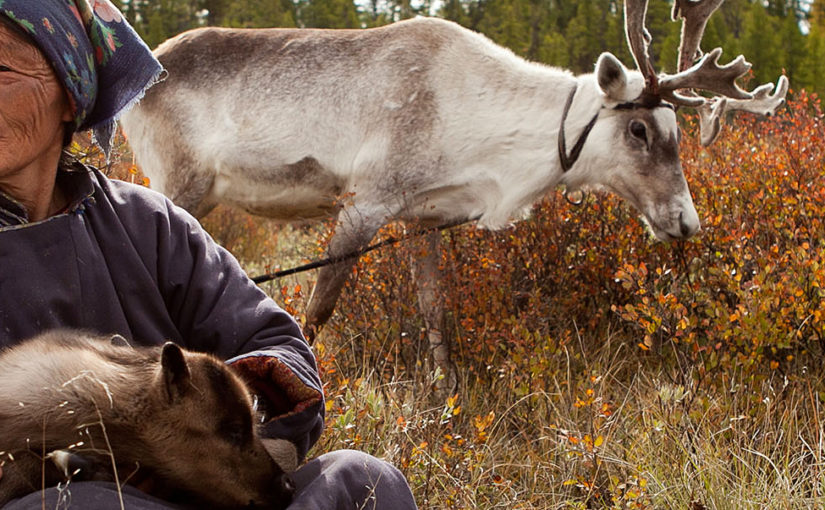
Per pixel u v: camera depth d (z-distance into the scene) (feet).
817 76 97.66
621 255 20.89
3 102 8.09
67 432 7.55
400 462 13.26
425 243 19.07
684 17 21.43
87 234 8.65
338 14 156.15
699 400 15.75
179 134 19.97
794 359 18.33
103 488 7.07
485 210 19.49
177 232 9.25
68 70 8.29
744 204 21.38
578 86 19.43
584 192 22.66
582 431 16.21
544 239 21.67
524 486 14.78
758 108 21.16
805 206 20.24
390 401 15.34
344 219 18.83
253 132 19.52
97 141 9.32
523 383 17.16
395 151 18.97
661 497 13.55
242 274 9.57
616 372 18.71
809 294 17.89
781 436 15.02
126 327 8.77
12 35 8.09
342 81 19.38
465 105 19.10
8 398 7.54
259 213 20.57
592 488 13.62
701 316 19.60
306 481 8.16
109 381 7.78
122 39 8.82
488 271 20.53
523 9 150.92
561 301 21.15
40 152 8.38
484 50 19.56
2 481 7.38
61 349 7.91
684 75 18.98
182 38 20.45
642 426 15.70
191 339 9.21
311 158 19.40
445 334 19.34
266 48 19.93
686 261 20.74
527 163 19.24
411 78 19.15
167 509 7.34
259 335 9.20
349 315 19.71
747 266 19.80
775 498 13.26
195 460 7.91
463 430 16.62
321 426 9.02
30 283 8.24
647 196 19.35
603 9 143.23
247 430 8.03
